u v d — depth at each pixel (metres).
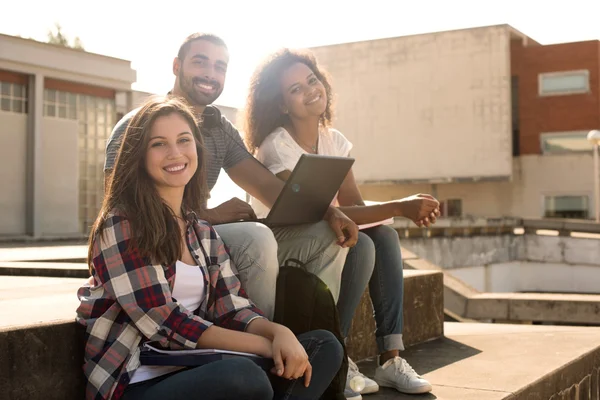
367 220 3.28
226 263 2.48
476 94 29.59
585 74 29.91
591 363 4.45
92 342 2.18
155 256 2.21
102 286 2.22
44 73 17.42
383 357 3.39
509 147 29.19
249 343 2.25
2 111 16.89
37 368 2.18
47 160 17.88
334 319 2.67
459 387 3.43
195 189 2.51
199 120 3.22
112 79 18.97
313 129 3.65
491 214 30.64
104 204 2.25
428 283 4.86
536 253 19.31
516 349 4.51
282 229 3.13
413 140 30.67
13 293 3.50
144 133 2.30
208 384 2.03
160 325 2.15
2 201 16.95
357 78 31.64
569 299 6.79
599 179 29.11
